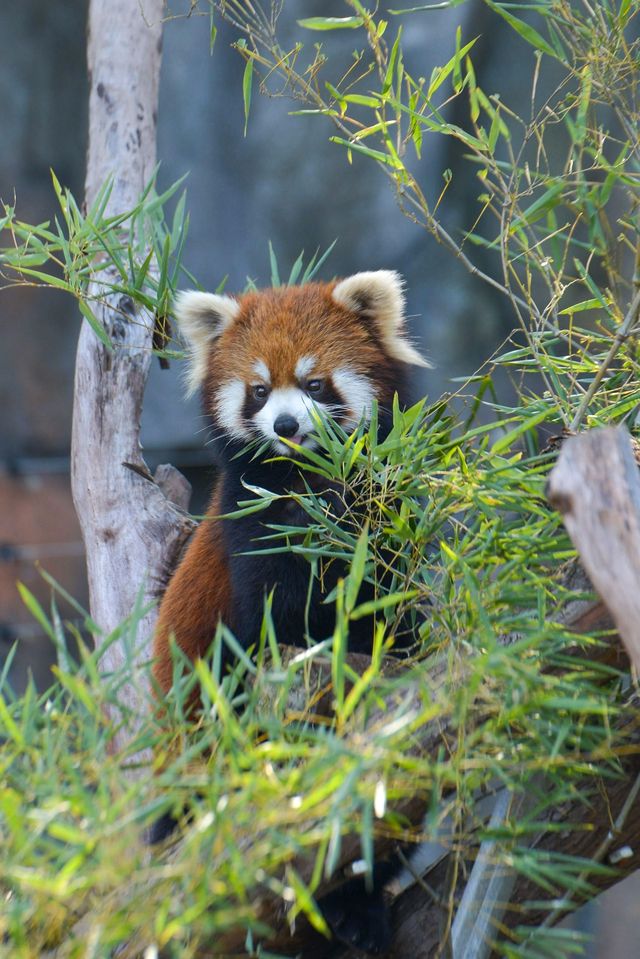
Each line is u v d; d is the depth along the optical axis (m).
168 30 16.91
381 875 5.51
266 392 6.59
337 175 17.34
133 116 7.45
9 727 3.70
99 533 7.18
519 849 4.24
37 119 16.61
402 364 6.86
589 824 4.48
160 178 17.11
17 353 16.53
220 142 17.38
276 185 17.42
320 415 5.77
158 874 3.28
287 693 4.03
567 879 3.98
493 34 16.86
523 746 3.94
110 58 7.43
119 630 4.16
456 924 4.50
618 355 5.16
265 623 4.24
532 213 5.64
